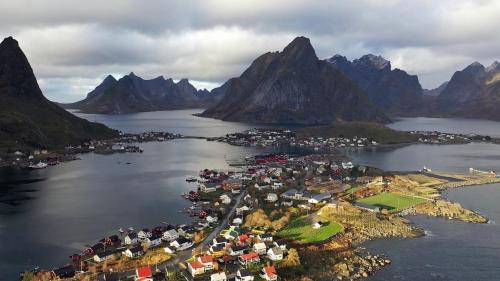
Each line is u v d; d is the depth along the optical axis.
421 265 150.38
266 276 133.75
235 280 132.12
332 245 164.75
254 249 151.38
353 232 179.25
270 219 190.88
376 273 144.25
